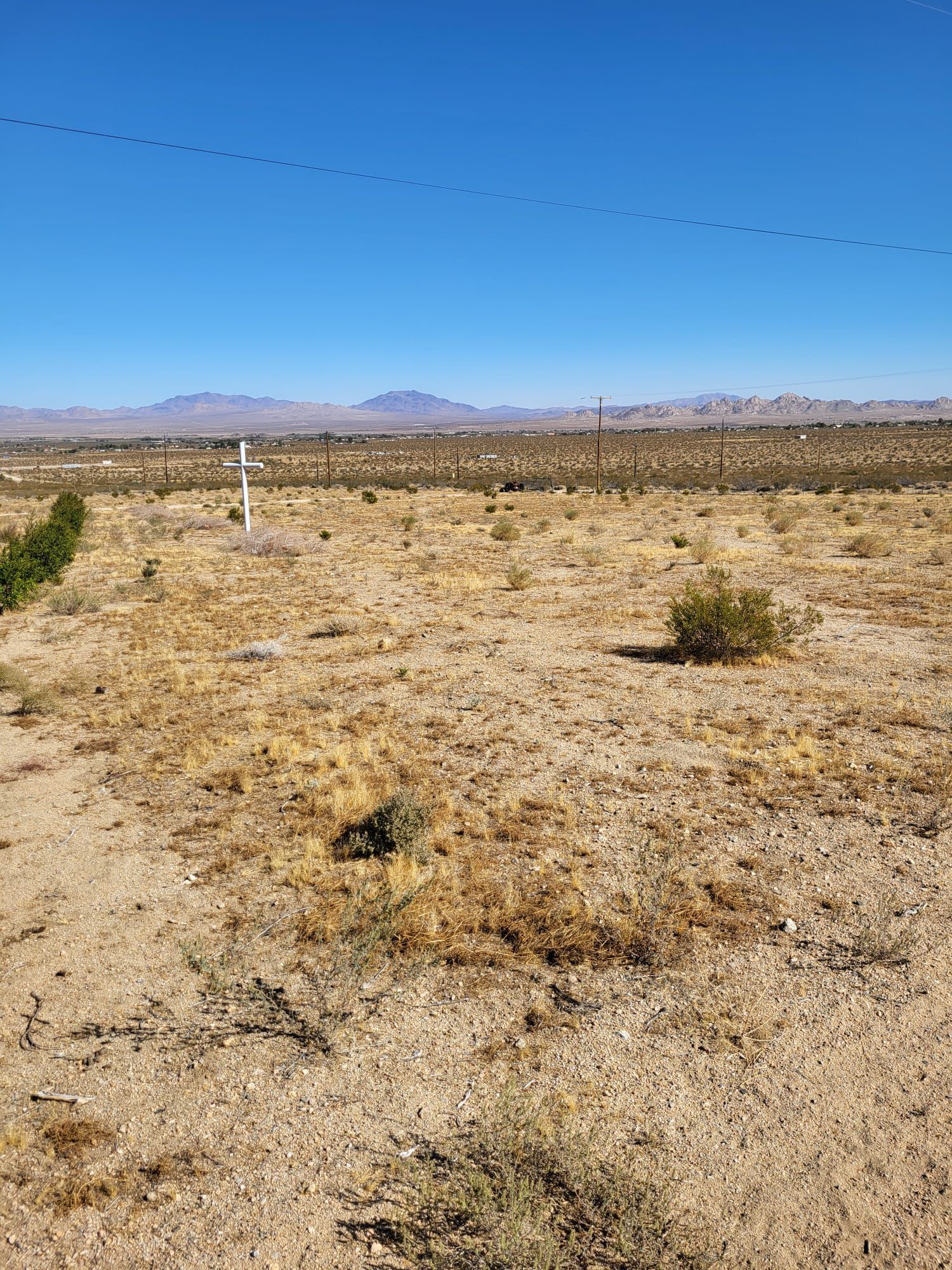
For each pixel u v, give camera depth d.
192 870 7.44
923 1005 5.49
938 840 7.71
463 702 12.41
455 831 8.04
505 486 83.69
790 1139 4.44
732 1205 4.06
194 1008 5.57
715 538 35.44
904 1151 4.36
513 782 9.27
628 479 101.12
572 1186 4.14
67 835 8.22
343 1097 4.77
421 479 111.44
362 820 8.13
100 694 13.44
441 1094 4.78
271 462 160.88
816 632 17.19
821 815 8.29
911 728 10.82
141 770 9.93
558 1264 3.68
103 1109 4.71
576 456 162.62
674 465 129.75
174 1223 3.99
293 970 5.94
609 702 12.41
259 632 18.31
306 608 21.25
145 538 40.69
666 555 31.31
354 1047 5.18
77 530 36.28
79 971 5.99
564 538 36.94
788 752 9.88
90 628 19.11
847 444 165.00
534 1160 4.28
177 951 6.20
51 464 166.38
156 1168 4.29
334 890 7.00
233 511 51.94
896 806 8.43
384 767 9.80
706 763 9.74
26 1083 4.91
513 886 6.98
